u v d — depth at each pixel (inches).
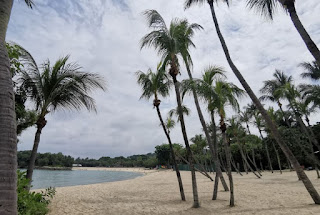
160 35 340.5
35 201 267.1
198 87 349.1
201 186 682.2
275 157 1590.8
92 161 5905.5
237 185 671.1
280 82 932.6
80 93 328.8
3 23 95.0
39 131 306.5
